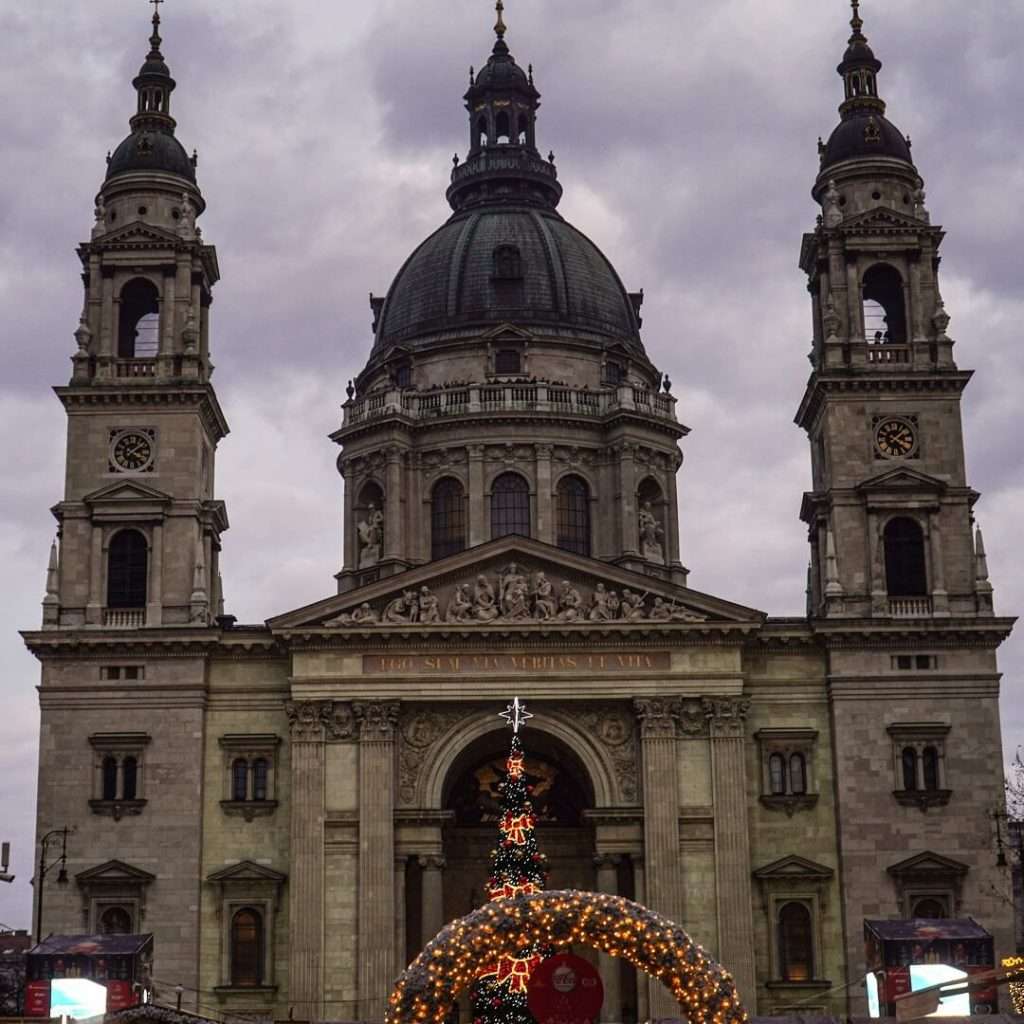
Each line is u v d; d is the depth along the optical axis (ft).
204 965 339.98
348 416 439.63
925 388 371.35
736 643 348.59
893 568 365.40
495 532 419.13
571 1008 150.00
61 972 308.19
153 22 405.59
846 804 345.72
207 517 370.73
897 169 384.88
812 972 339.98
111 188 383.65
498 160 477.36
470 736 347.56
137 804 345.31
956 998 303.48
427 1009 147.74
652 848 339.36
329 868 338.95
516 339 435.53
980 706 351.46
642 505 426.51
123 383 368.27
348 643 347.56
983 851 344.28
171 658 352.49
